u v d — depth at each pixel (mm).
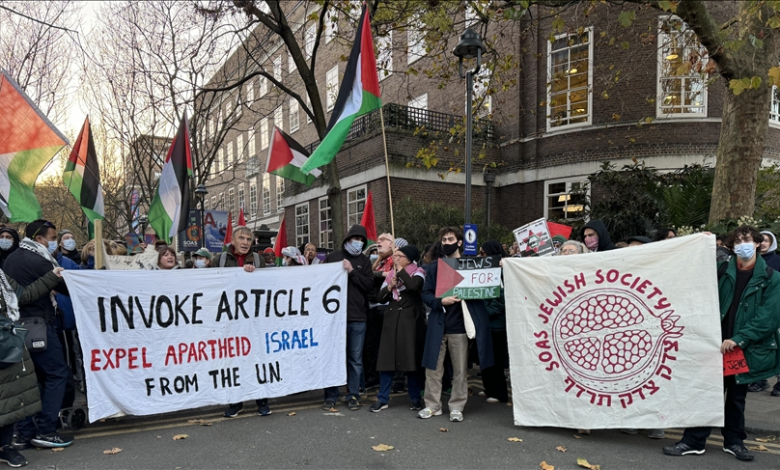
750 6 7859
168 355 4645
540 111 15891
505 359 5473
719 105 13781
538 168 15906
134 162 15297
